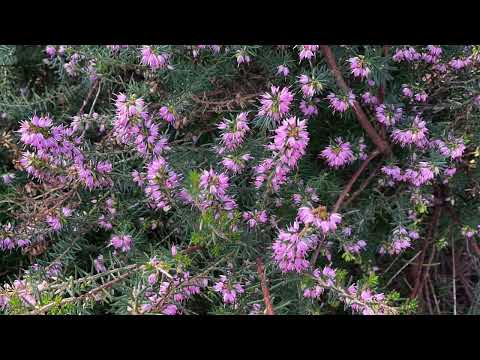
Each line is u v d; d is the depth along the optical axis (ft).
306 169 0.96
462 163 0.99
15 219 0.99
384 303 0.70
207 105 0.93
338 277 0.72
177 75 0.94
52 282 0.80
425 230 1.05
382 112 0.90
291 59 0.93
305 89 0.82
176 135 0.94
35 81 1.19
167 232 1.01
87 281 0.74
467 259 1.10
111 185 0.90
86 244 1.01
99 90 1.01
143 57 0.84
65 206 0.94
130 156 0.97
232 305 0.76
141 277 0.70
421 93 0.94
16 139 1.05
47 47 1.02
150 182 0.77
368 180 0.93
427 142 0.90
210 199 0.71
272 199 0.85
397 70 0.96
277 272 0.79
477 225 0.97
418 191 0.92
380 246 0.98
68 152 0.81
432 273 1.09
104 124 0.97
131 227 0.95
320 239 0.84
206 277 0.77
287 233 0.67
